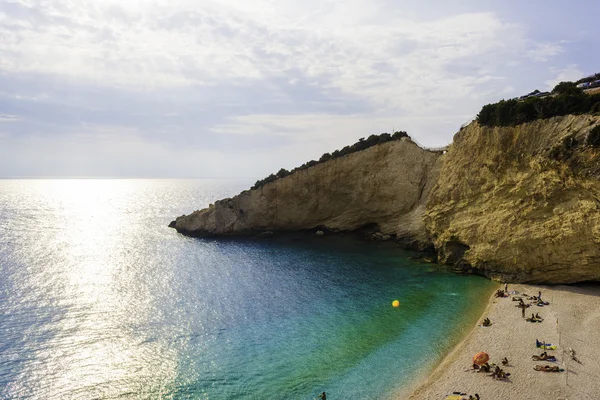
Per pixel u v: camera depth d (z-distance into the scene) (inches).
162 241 3282.5
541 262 1640.0
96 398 956.0
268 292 1812.3
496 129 1907.0
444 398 901.2
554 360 1036.5
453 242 2110.0
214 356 1169.4
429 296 1659.7
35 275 2110.0
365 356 1152.2
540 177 1643.7
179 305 1633.9
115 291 1829.5
